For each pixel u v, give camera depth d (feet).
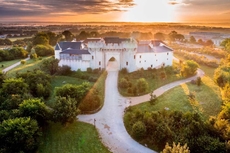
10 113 177.27
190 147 149.48
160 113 196.95
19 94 214.28
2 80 253.44
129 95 255.70
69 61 343.26
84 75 316.60
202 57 435.94
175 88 276.21
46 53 482.28
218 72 285.23
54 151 162.40
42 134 179.63
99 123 198.29
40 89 244.22
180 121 177.78
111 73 331.77
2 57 434.71
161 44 385.91
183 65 340.39
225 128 158.81
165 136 163.12
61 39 647.15
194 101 234.99
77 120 202.49
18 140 146.41
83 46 383.65
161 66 364.38
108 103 236.63
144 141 171.53
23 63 393.70
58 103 187.52
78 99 215.10
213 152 141.28
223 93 238.68
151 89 274.57
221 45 614.75
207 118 200.34
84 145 168.66
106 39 365.20
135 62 340.80
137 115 195.21
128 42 330.54
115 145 168.25
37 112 177.99
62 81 303.27
